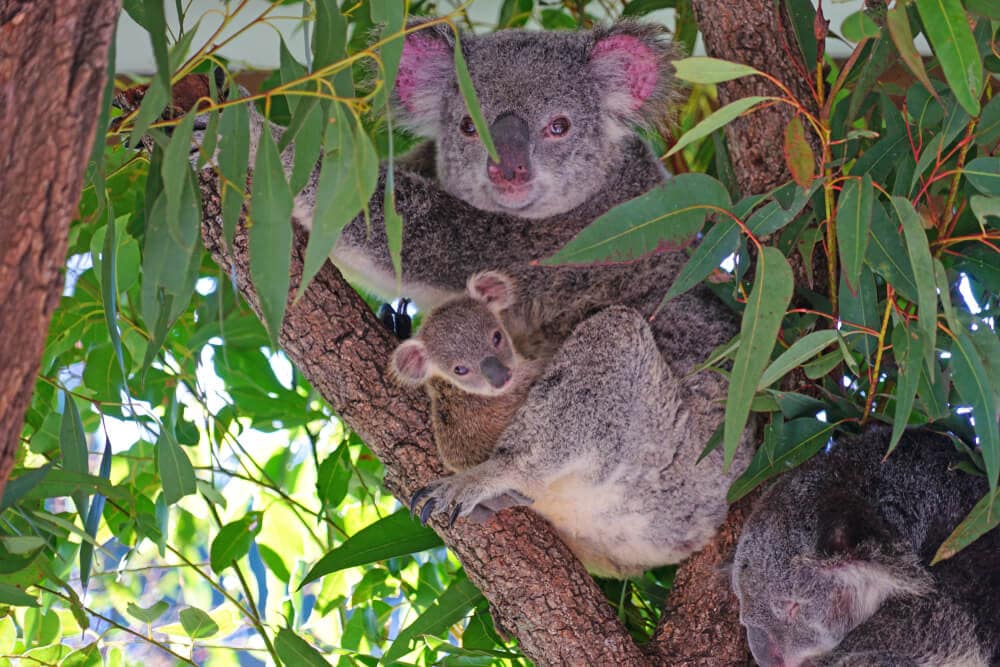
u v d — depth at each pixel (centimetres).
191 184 237
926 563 318
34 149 168
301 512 471
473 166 369
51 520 341
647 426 345
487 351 350
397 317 406
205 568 479
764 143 346
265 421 441
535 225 385
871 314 296
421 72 384
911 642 312
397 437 334
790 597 318
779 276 263
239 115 250
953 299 353
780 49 352
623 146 392
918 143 314
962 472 328
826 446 336
